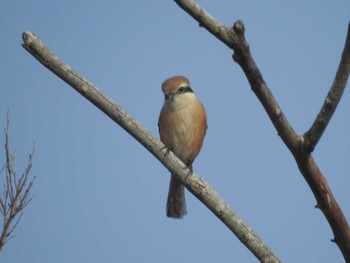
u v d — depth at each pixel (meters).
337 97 5.79
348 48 5.51
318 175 6.31
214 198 7.43
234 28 5.83
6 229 7.56
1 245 7.42
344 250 6.50
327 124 5.99
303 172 6.38
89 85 7.68
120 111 7.83
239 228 7.10
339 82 5.72
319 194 6.38
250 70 6.00
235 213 7.22
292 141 6.18
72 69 7.61
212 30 5.91
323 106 5.92
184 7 5.92
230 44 5.88
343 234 6.39
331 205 6.34
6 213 7.74
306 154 6.20
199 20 5.92
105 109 7.80
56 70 7.60
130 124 7.88
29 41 7.47
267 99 6.07
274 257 6.90
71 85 7.70
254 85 6.08
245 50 5.88
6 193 7.78
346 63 5.60
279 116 6.09
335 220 6.38
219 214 7.30
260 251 6.96
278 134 6.29
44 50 7.48
